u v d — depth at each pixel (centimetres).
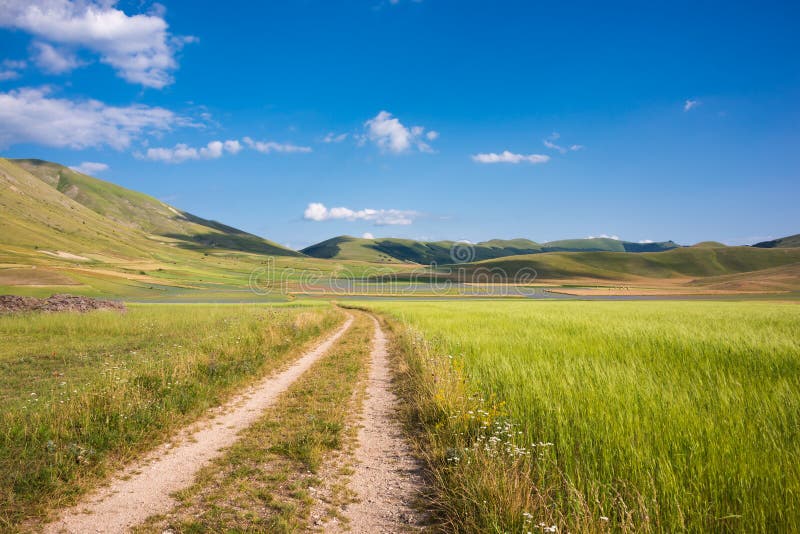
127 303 6062
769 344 1170
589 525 374
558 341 1388
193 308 4194
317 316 2831
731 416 575
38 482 527
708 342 1259
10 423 689
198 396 941
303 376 1240
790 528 361
